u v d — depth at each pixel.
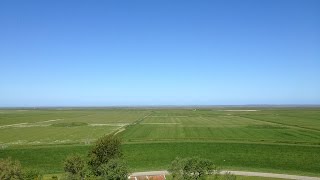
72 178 61.22
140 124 175.75
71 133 138.62
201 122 186.12
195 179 56.00
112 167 60.28
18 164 59.50
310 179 66.56
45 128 160.25
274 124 169.25
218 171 60.53
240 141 106.25
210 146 98.50
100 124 179.62
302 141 107.31
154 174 71.94
